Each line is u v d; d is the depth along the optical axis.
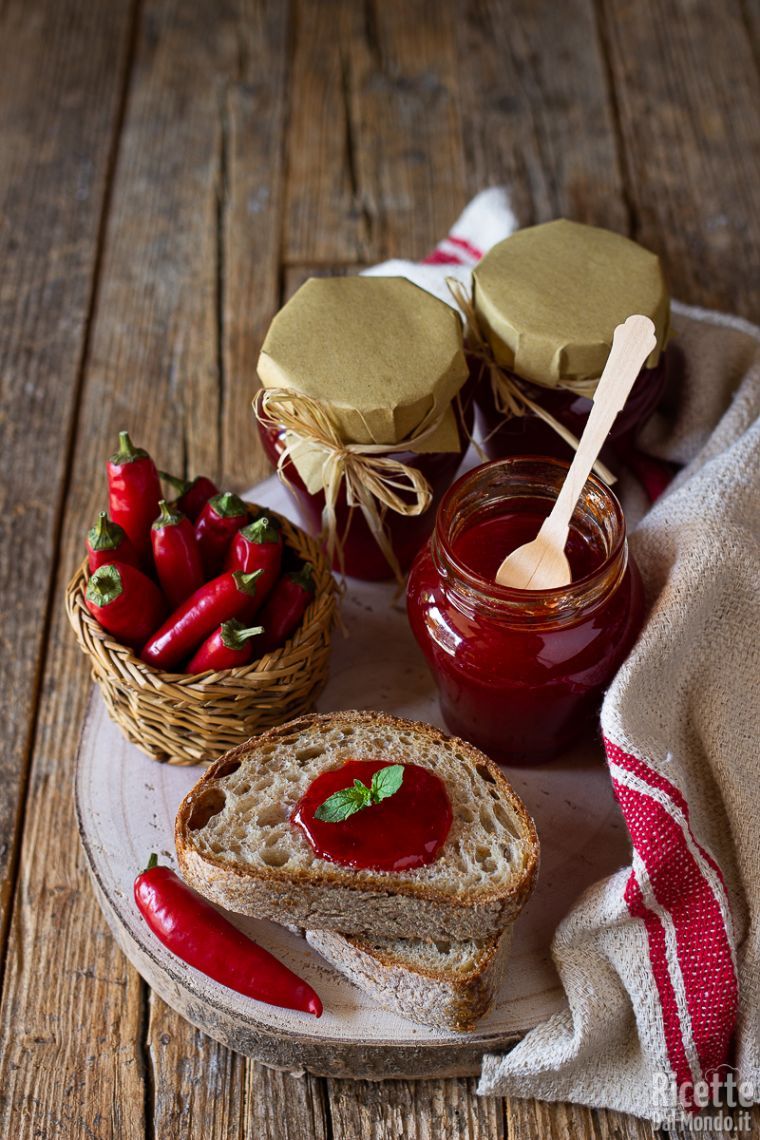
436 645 0.68
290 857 0.65
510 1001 0.67
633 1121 0.68
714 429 0.80
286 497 0.81
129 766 0.73
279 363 0.70
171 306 0.97
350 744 0.69
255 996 0.67
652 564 0.71
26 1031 0.71
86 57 1.11
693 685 0.69
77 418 0.92
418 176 1.04
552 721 0.69
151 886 0.68
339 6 1.15
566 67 1.10
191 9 1.15
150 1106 0.69
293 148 1.06
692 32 1.12
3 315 0.97
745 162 1.04
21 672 0.82
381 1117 0.69
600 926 0.66
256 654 0.70
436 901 0.64
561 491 0.67
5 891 0.75
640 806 0.65
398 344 0.71
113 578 0.68
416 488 0.70
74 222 1.02
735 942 0.66
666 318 0.74
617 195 1.02
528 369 0.72
